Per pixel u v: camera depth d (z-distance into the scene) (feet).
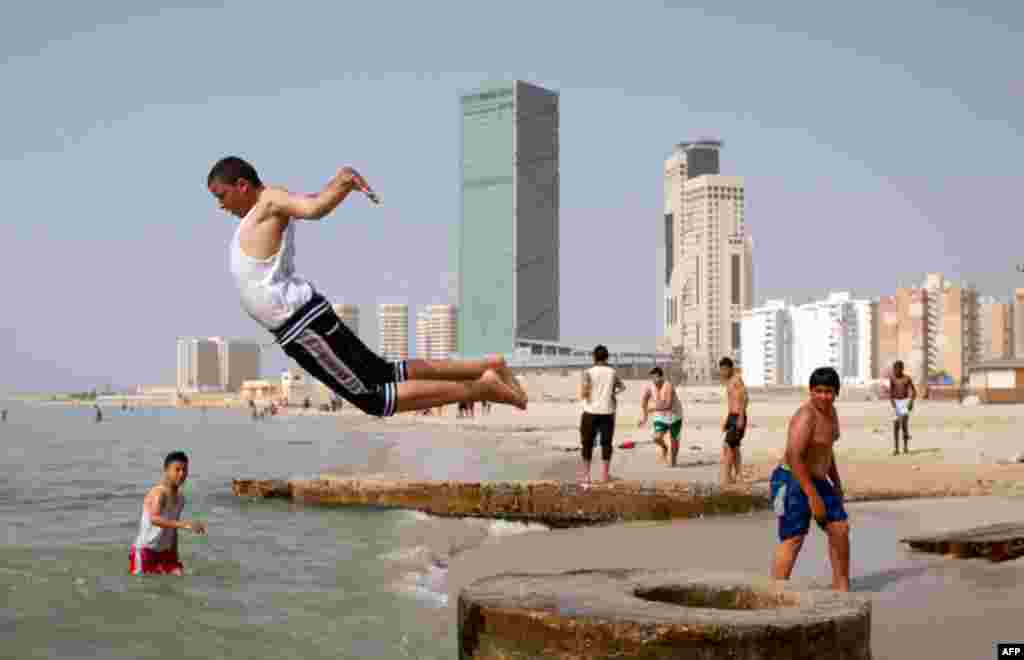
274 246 14.47
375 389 15.07
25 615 26.04
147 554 32.65
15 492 63.36
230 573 32.50
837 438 24.23
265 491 55.06
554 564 31.42
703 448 87.10
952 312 542.98
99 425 285.02
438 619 25.26
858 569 27.99
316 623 24.99
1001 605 22.94
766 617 16.25
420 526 44.98
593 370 50.85
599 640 16.05
